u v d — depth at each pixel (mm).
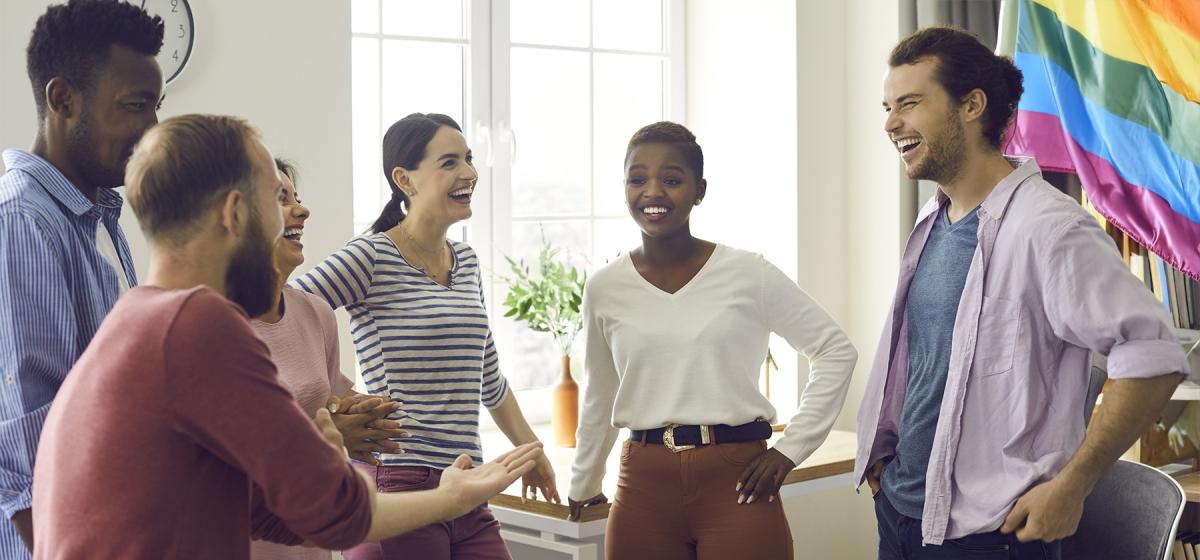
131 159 1140
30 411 1310
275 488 1081
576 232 3758
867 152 3701
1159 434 3152
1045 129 3000
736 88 3770
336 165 2775
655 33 3908
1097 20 2930
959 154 1789
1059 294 1643
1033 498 1638
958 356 1754
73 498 1053
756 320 2139
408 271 2178
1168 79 2838
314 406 1758
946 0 3533
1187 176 2818
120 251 1606
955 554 1757
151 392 1037
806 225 3623
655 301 2139
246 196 1141
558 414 3172
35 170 1418
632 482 2123
